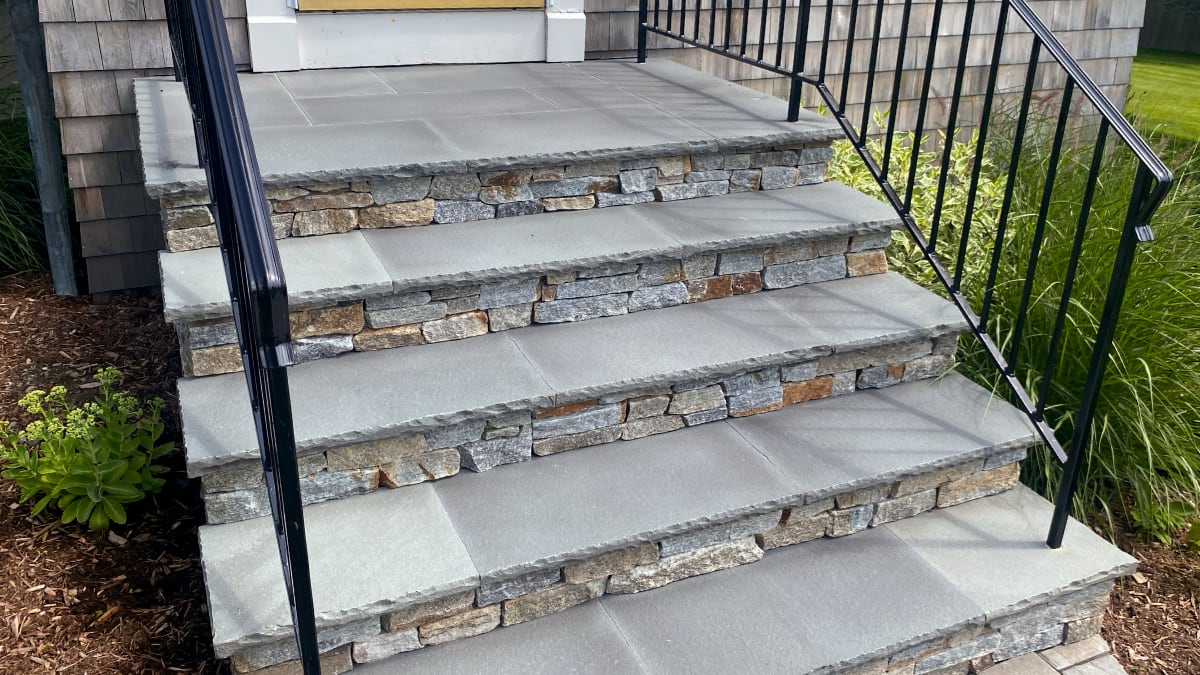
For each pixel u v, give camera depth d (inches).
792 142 126.4
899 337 109.5
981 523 103.0
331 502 89.9
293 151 110.1
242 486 86.4
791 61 188.7
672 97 143.9
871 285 121.9
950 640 90.7
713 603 90.3
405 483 92.6
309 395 92.0
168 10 135.9
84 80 141.8
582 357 101.3
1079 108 222.1
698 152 122.0
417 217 111.8
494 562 82.8
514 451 96.4
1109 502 124.3
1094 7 215.8
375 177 106.5
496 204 115.3
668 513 90.0
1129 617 109.1
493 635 85.8
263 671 78.7
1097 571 95.4
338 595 78.2
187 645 93.7
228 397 92.0
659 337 106.3
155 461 121.6
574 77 155.9
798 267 119.6
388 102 134.8
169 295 92.0
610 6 168.6
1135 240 85.2
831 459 99.5
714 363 101.0
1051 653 97.8
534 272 103.3
